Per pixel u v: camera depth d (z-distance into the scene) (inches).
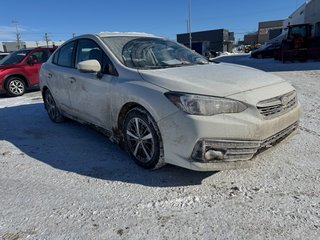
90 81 153.6
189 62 154.6
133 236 89.5
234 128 105.8
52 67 201.5
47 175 131.9
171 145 113.3
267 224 91.5
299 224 90.5
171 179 122.6
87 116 165.6
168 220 96.3
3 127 215.8
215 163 107.5
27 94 380.2
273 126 113.8
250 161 112.1
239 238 86.3
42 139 182.7
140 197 110.3
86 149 161.2
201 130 104.9
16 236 91.4
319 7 926.4
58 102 200.4
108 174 129.6
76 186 120.7
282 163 130.1
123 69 136.3
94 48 157.8
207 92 108.7
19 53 396.5
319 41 715.4
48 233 92.3
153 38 172.1
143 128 126.0
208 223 93.7
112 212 101.9
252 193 108.8
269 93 117.2
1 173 136.3
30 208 106.1
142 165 131.4
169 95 112.6
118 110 135.6
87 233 91.7
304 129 171.6
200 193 111.0
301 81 366.3
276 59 841.5
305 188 109.7
